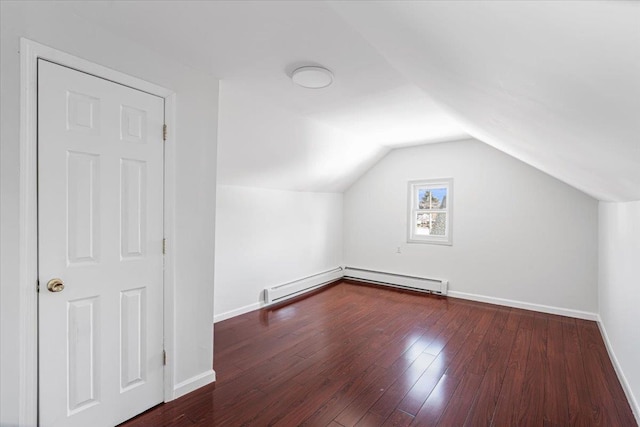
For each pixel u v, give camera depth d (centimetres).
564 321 341
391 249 496
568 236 359
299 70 208
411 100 266
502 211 399
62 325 152
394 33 110
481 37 70
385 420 183
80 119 156
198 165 212
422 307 390
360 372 235
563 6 41
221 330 315
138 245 182
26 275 140
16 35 135
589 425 179
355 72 214
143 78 181
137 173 180
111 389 172
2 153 133
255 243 386
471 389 213
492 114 152
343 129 361
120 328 175
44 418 147
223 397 203
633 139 81
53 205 148
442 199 455
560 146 141
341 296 439
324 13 150
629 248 206
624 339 217
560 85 73
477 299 416
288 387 215
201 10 149
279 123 303
